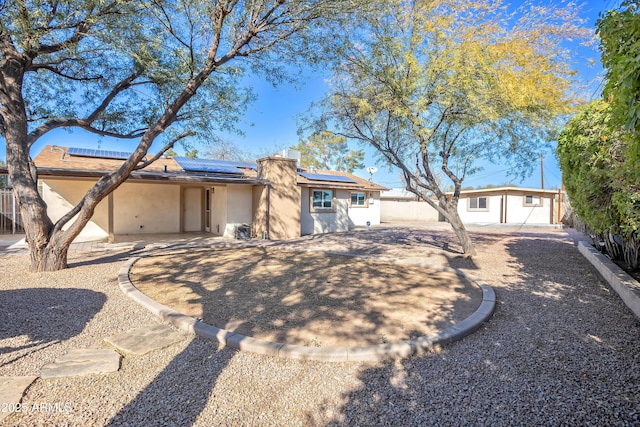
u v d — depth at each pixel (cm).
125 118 886
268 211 1273
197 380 284
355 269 742
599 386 271
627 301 468
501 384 276
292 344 345
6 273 655
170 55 745
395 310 460
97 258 826
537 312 453
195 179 1097
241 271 710
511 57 715
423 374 293
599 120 505
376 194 2219
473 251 903
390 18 742
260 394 265
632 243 590
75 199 1224
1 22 507
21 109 661
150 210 1404
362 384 279
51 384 273
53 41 623
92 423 228
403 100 748
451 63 710
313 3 643
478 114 704
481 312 434
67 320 412
